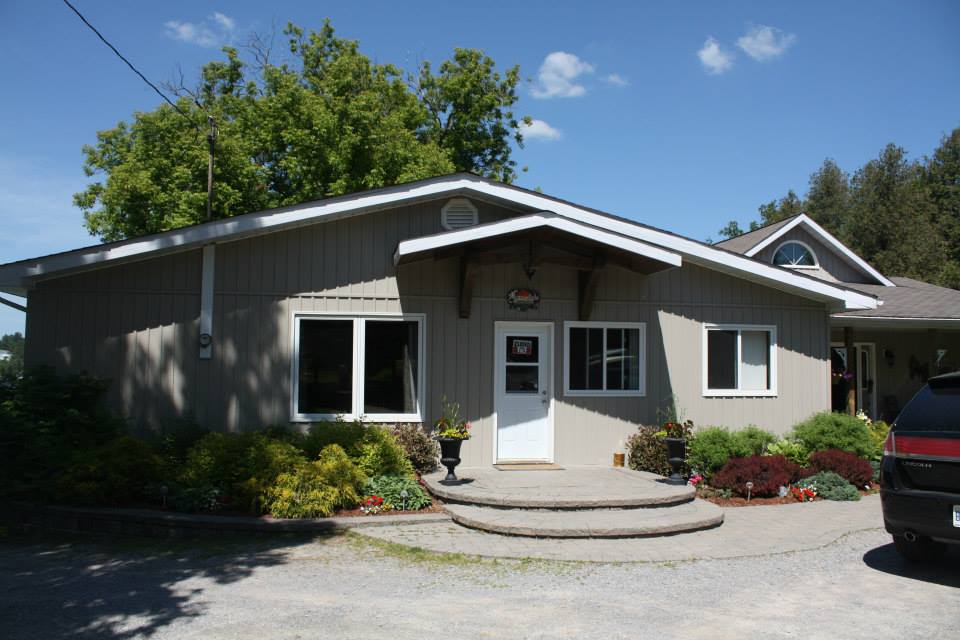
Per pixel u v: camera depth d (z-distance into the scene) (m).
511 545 7.55
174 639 4.90
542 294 11.59
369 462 9.61
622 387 11.88
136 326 10.31
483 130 30.48
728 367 12.42
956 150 39.41
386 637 4.96
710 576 6.56
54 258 9.69
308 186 23.11
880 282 18.70
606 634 5.05
